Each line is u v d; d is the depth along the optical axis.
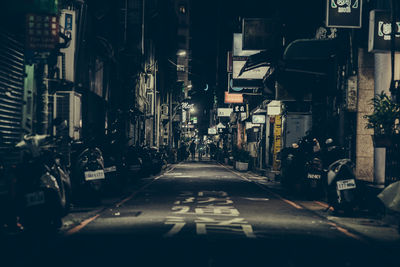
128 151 21.70
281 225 10.34
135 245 7.74
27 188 7.88
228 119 76.69
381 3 13.48
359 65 15.67
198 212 12.16
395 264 6.90
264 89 23.53
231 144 66.00
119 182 17.50
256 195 17.50
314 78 20.53
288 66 18.81
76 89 17.16
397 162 11.30
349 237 9.12
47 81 13.27
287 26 23.48
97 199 13.21
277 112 27.66
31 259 6.73
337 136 17.77
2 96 10.63
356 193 11.91
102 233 8.86
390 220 10.97
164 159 37.91
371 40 11.60
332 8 14.75
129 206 13.45
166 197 16.17
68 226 9.67
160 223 10.13
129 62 29.17
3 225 8.57
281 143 29.06
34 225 8.06
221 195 17.17
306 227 10.20
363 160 15.59
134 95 30.28
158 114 48.56
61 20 14.52
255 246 7.85
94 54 20.58
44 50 10.93
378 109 11.17
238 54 28.58
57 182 8.56
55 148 8.90
